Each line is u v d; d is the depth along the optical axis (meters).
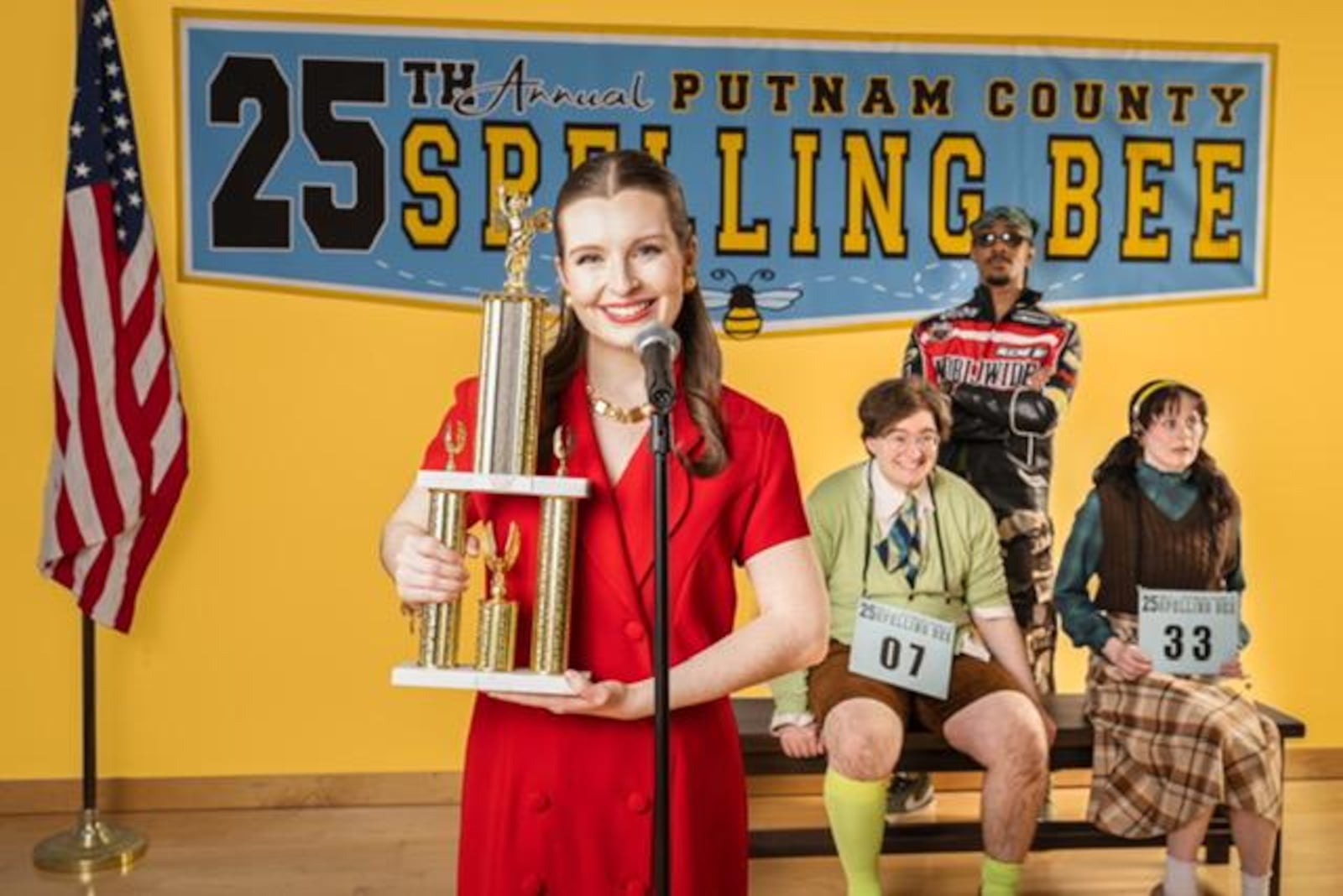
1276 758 3.02
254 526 3.85
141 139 3.75
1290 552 4.14
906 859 3.52
